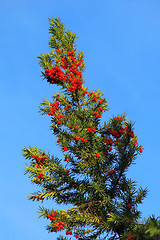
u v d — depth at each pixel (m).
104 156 7.97
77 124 7.96
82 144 8.02
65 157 8.22
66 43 9.61
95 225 7.57
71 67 9.26
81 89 9.09
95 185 7.65
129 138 7.47
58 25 9.77
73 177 8.06
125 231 7.13
